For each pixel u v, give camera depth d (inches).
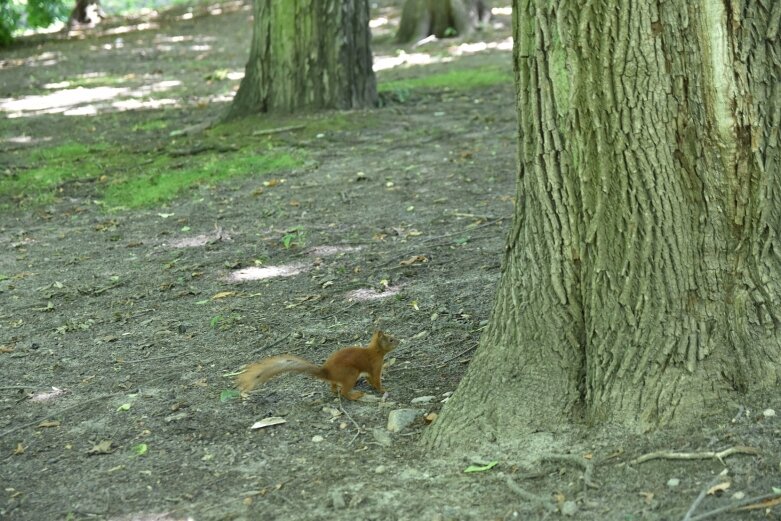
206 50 1478.8
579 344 290.8
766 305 271.1
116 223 606.5
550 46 277.4
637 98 267.0
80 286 492.4
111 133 866.1
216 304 449.7
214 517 263.3
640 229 273.7
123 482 288.7
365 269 478.6
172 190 665.6
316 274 478.9
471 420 289.0
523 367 293.4
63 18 1723.7
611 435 270.1
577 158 280.1
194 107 976.9
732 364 269.1
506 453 276.7
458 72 1053.8
